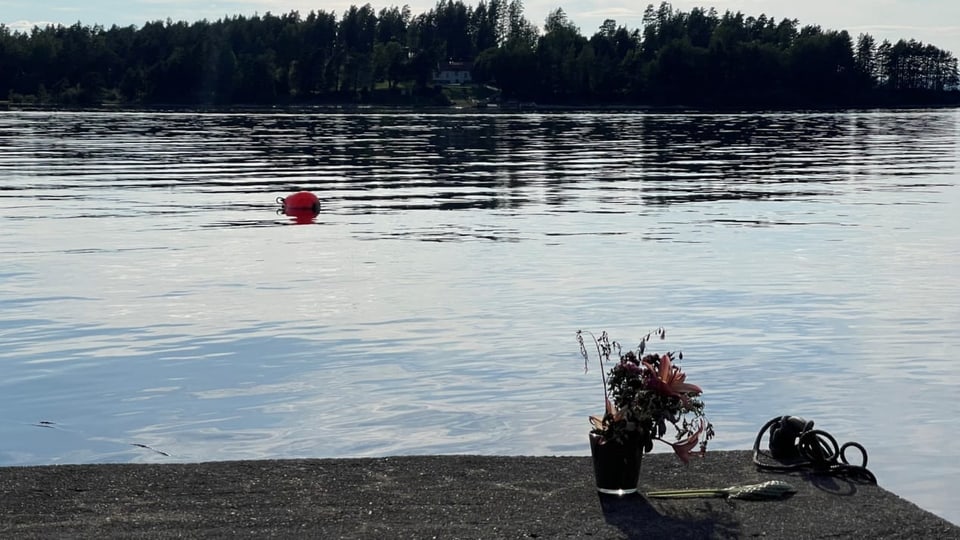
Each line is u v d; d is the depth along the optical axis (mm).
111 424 7594
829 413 7844
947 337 10203
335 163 36719
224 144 48938
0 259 14984
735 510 5266
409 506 5316
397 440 7242
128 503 5348
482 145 49594
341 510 5254
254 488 5555
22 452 7000
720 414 7812
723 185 27984
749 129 71438
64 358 9445
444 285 12938
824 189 26750
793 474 5816
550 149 46469
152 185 27562
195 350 9727
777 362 9250
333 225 19094
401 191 26156
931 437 7309
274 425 7559
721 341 10016
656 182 28969
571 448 7078
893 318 11078
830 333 10367
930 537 4922
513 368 9062
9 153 41156
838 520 5113
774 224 19344
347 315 11203
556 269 14133
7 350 9766
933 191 26172
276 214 20953
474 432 7406
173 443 7195
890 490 6383
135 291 12586
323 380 8719
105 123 76125
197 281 13266
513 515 5199
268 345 9898
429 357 9430
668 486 5664
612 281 13203
